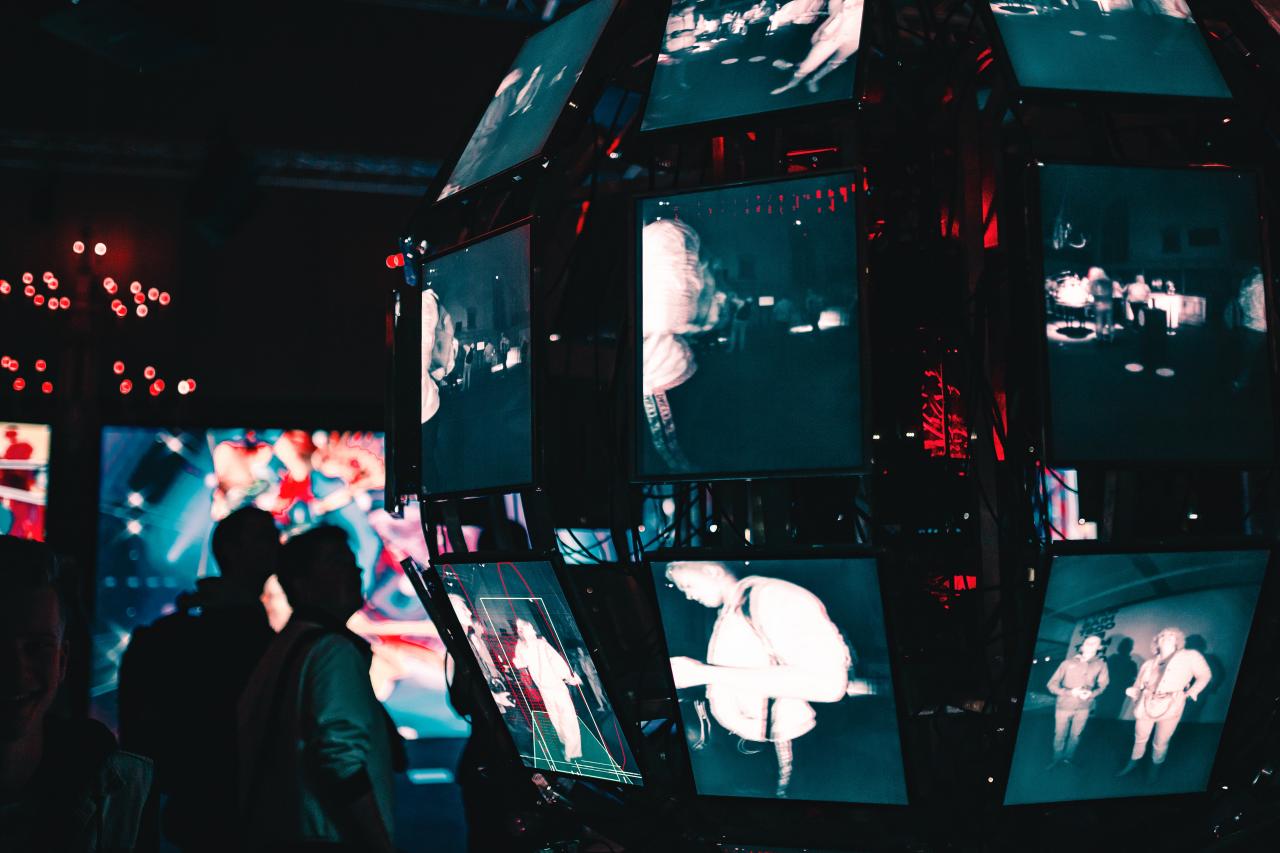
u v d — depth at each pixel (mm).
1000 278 2604
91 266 10125
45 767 1535
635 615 3020
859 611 2340
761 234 2426
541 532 2586
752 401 2404
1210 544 2373
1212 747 2537
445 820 7426
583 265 3537
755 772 2529
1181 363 2402
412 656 10023
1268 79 2723
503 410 2666
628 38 3020
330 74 9672
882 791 2438
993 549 2736
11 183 10297
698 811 2715
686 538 3023
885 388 2791
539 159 2674
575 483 3803
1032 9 2578
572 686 2719
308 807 2816
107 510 9594
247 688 3049
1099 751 2467
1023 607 2527
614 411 2830
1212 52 2609
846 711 2412
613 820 2865
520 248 2641
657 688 2799
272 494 9953
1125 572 2354
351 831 2834
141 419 9766
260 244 10805
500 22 9992
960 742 2666
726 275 2443
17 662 1441
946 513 2777
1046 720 2418
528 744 2961
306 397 10773
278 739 2855
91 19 5875
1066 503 3025
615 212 3578
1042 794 2467
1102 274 2389
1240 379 2426
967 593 2766
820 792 2486
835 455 2338
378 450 10227
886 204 2822
